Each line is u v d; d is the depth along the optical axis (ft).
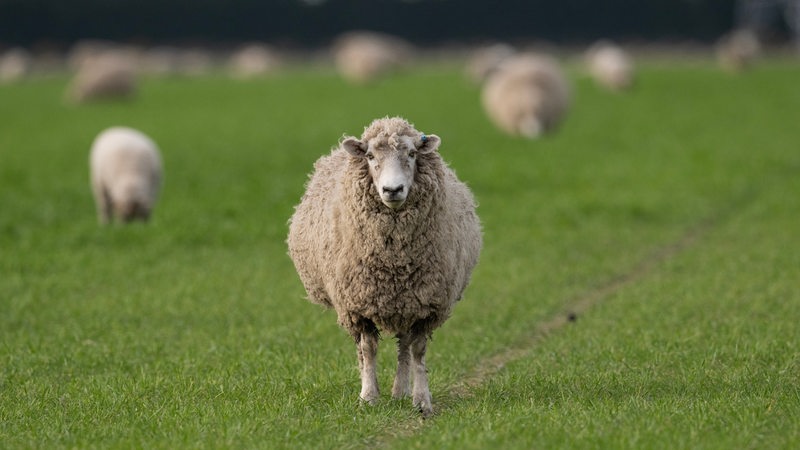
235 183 120.78
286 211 101.50
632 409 42.19
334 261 44.65
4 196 112.37
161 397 46.85
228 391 47.34
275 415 42.42
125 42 618.03
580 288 71.36
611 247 85.56
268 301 67.67
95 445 39.24
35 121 217.36
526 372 50.21
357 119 205.57
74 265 79.46
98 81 273.54
